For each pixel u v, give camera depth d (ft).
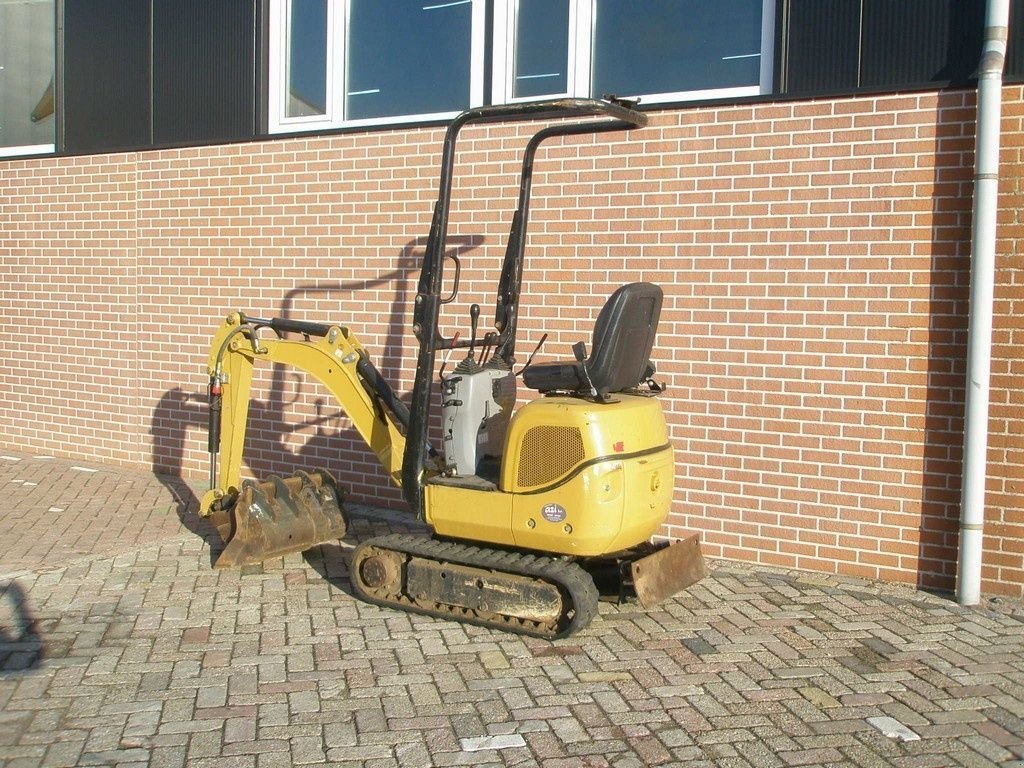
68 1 32.12
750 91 22.38
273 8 28.71
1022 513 19.47
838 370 20.94
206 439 30.17
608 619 18.57
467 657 16.72
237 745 13.61
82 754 13.30
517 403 24.50
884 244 20.38
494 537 17.87
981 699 15.23
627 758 13.38
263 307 28.86
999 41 18.63
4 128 34.65
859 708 14.88
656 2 23.53
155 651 16.85
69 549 22.81
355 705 14.87
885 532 20.68
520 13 25.30
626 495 17.10
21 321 34.24
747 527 22.03
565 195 23.79
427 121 25.80
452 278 25.57
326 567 21.67
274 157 28.27
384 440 20.43
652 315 18.17
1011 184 19.22
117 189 31.48
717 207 22.00
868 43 20.49
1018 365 19.33
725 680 15.85
